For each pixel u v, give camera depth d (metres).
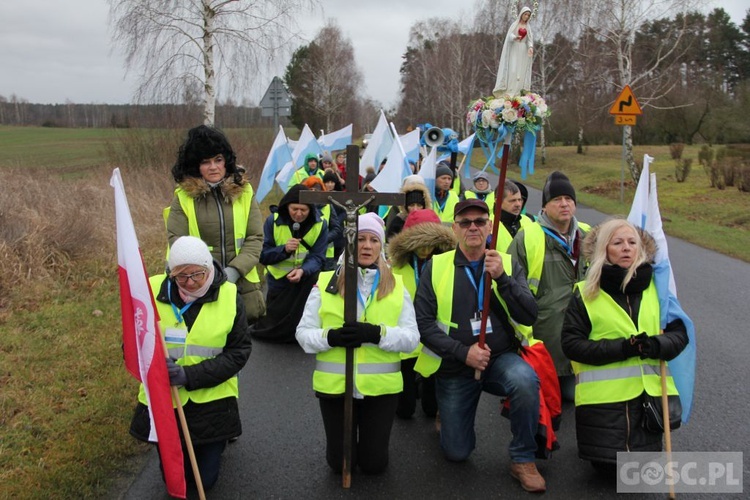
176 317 3.62
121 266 3.36
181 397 3.59
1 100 67.00
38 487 3.69
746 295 8.59
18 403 4.75
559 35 39.31
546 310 4.73
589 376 3.79
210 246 4.70
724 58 62.16
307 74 59.78
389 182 9.27
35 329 6.40
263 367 6.12
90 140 38.94
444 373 4.06
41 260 8.01
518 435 3.84
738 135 40.28
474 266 4.08
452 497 3.75
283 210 6.79
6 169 11.60
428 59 68.38
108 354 5.83
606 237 3.80
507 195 6.14
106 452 4.16
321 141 18.03
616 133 48.75
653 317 3.73
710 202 18.50
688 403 3.76
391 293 3.91
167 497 3.74
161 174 14.23
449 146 11.33
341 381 3.81
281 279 6.80
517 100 3.81
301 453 4.33
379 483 3.92
